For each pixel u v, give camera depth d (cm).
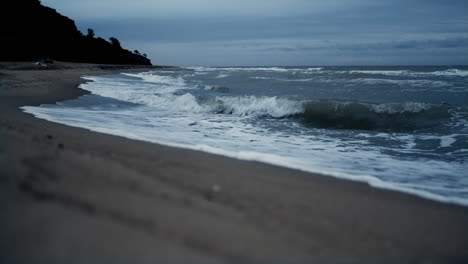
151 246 208
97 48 7481
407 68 4338
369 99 1556
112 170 340
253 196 361
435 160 679
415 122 1052
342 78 2536
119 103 1420
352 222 323
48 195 251
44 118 838
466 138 856
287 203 354
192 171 430
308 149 750
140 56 8788
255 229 270
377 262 246
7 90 1405
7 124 587
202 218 269
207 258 208
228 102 1345
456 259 271
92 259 184
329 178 501
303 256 237
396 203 405
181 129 916
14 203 229
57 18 7075
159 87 2272
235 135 884
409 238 302
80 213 233
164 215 258
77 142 550
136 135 721
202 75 3831
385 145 816
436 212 383
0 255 178
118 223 229
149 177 364
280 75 3152
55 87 1725
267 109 1263
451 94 1612
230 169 478
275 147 753
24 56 5366
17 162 299
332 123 1102
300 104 1226
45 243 192
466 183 536
